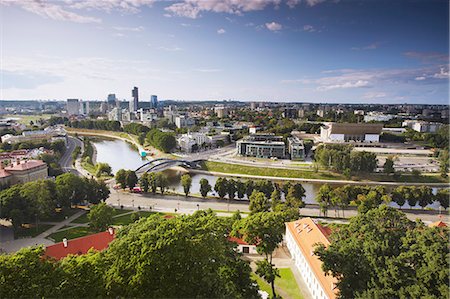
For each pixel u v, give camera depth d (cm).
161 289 4744
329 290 6738
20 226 12719
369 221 6981
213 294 4866
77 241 8856
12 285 4481
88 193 15588
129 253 5103
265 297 7675
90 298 4725
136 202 16838
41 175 18588
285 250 10738
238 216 12019
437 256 4753
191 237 5388
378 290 4859
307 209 15525
